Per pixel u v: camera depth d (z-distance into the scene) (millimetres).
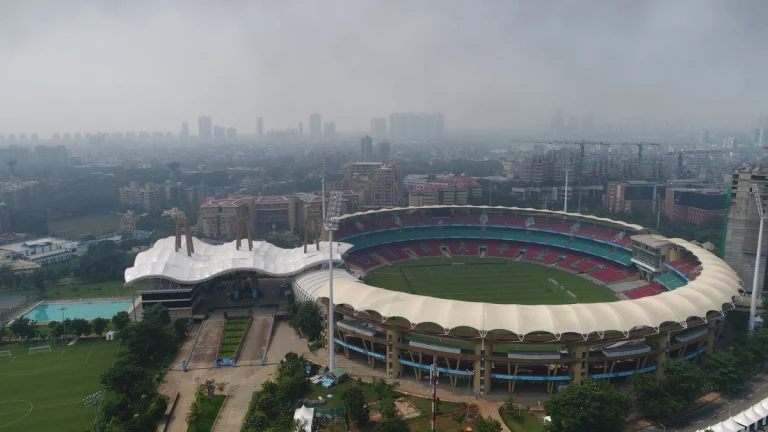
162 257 183000
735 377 120062
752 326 152125
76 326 157250
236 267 183500
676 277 194375
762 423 97188
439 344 127188
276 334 162625
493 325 119312
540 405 117938
